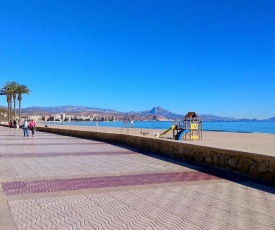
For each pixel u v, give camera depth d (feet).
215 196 22.38
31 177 28.99
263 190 24.34
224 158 33.71
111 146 61.52
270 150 59.41
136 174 30.83
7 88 260.83
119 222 16.85
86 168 34.32
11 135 103.81
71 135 100.42
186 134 91.40
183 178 28.91
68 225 16.33
